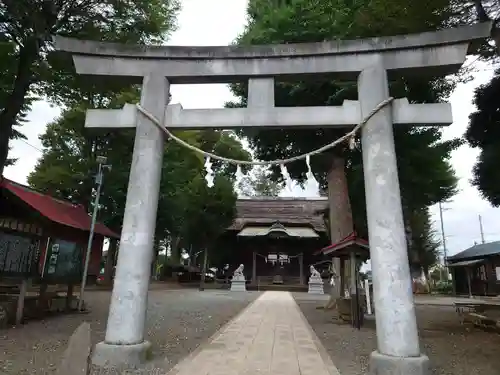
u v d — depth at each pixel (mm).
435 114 6535
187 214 27672
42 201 11805
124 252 6332
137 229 6414
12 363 5910
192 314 12984
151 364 5973
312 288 29125
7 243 9266
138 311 6160
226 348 7465
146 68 7238
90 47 7172
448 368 6352
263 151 18438
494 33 8578
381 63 6816
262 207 41000
